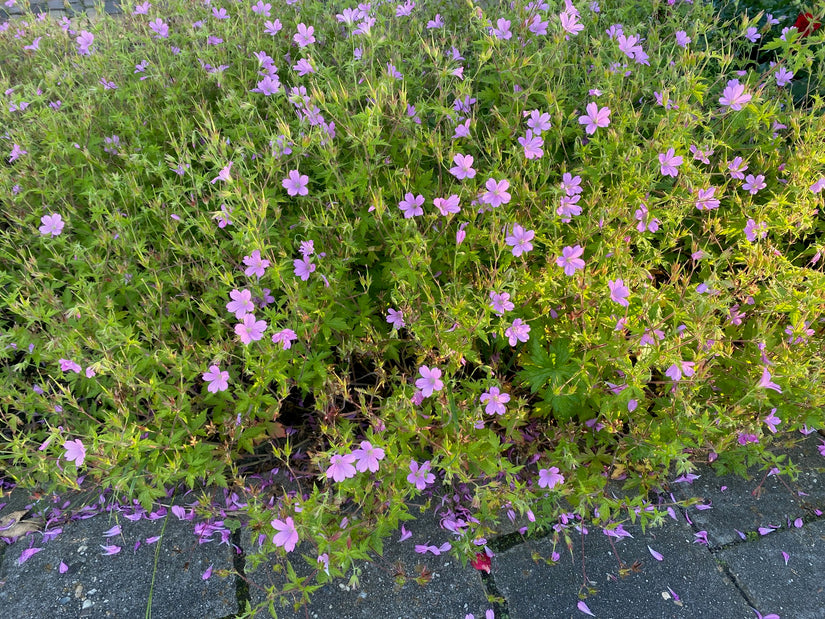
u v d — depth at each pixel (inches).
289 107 113.7
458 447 75.2
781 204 90.2
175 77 125.4
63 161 110.4
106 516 84.6
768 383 72.3
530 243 82.5
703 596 74.5
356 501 74.5
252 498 78.7
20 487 89.4
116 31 142.2
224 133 110.8
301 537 67.6
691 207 95.0
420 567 77.7
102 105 124.9
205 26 136.7
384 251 99.5
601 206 90.0
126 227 95.5
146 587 76.1
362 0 134.3
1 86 122.5
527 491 73.9
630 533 81.0
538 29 107.8
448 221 82.7
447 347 77.6
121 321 95.1
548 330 89.8
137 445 73.5
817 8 126.6
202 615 73.4
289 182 92.0
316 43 138.2
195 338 96.4
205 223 89.3
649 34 121.0
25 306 81.2
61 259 92.0
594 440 89.4
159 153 108.4
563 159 113.3
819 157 91.7
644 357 74.2
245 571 76.5
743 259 90.6
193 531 82.3
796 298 81.8
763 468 84.0
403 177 87.6
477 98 111.2
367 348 87.5
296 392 101.3
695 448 87.4
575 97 117.6
